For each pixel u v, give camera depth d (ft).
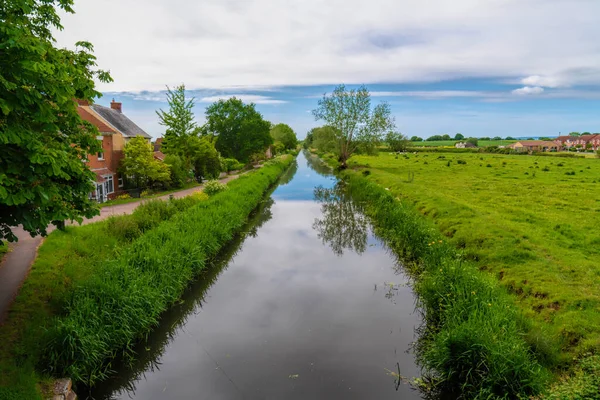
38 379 18.81
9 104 16.58
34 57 17.21
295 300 33.83
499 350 20.04
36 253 33.63
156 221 48.37
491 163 169.07
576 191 82.48
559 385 18.39
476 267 34.63
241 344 26.68
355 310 31.65
